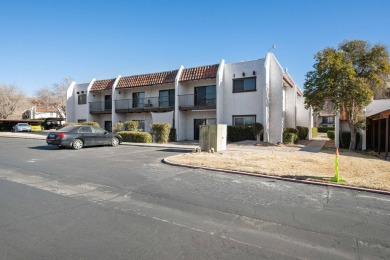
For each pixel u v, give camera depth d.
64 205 5.60
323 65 15.59
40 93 59.66
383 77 16.05
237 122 22.95
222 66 23.17
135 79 28.34
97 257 3.50
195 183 7.73
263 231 4.43
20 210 5.25
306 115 29.33
